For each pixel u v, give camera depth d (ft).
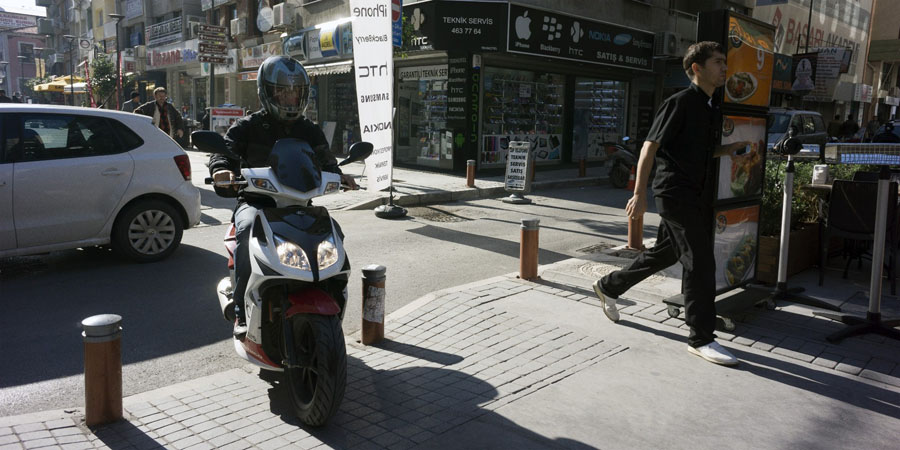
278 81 12.09
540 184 48.91
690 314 13.84
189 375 13.62
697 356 13.97
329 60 66.64
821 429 10.84
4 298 18.80
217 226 29.73
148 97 109.60
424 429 10.72
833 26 109.09
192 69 103.86
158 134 23.12
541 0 56.59
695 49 13.48
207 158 63.62
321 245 10.87
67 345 15.24
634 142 50.08
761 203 17.52
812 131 50.49
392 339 15.25
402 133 63.26
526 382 12.60
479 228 31.22
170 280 20.84
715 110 13.76
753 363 13.61
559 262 22.76
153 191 22.59
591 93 69.15
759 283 19.75
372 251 25.59
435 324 16.16
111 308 17.99
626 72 72.43
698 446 10.23
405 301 18.94
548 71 62.90
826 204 20.75
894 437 10.61
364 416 11.21
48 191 20.48
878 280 15.33
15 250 20.17
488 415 11.23
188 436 10.49
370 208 36.96
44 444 10.07
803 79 80.64
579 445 10.22
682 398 11.94
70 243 21.20
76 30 178.50
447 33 52.80
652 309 17.08
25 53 281.13
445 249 26.20
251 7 85.15
